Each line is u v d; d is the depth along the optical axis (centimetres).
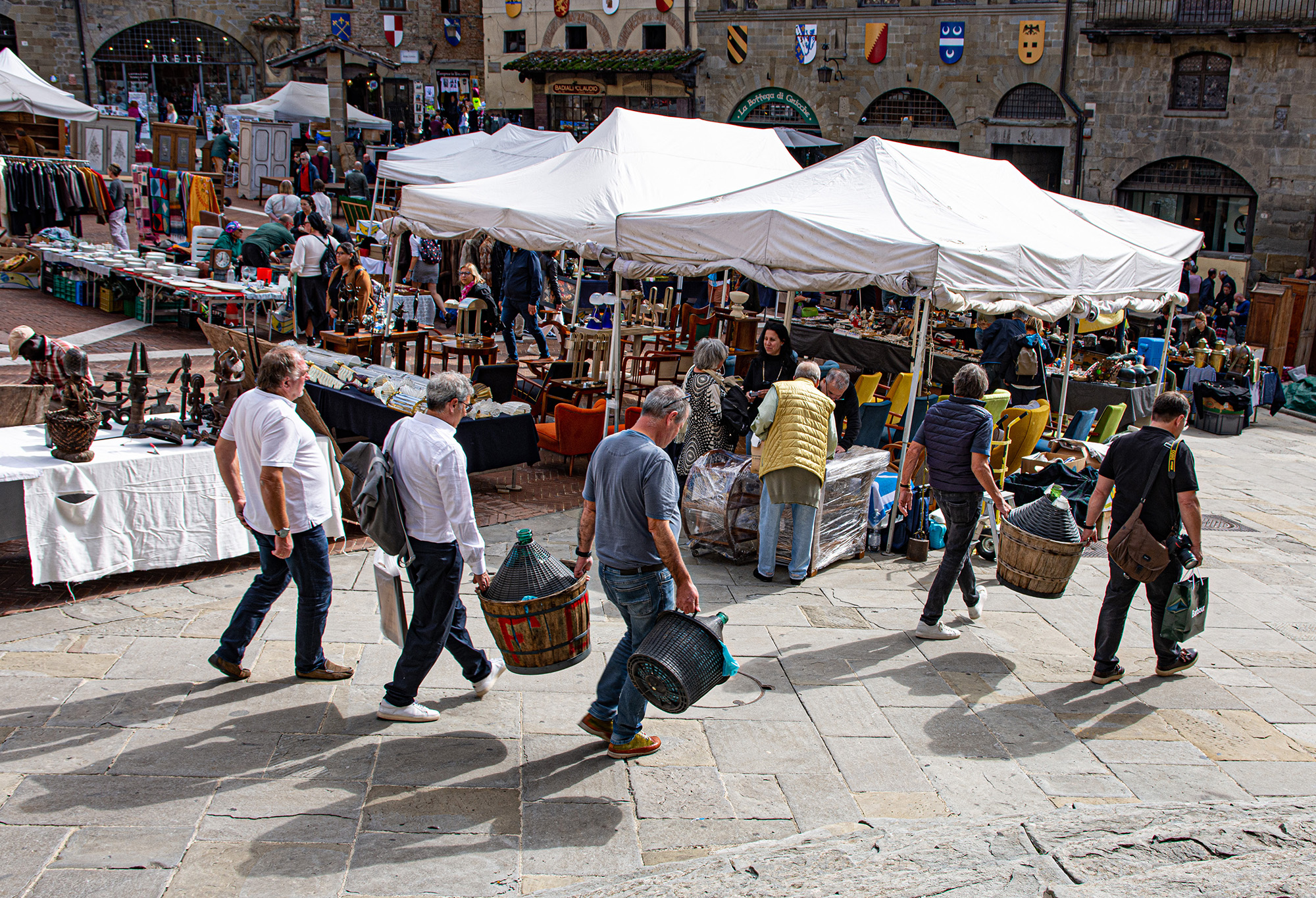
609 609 653
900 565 781
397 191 2125
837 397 769
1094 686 582
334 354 945
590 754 473
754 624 645
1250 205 2342
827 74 2733
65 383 598
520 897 366
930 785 464
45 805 404
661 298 1719
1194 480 551
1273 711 562
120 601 617
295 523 494
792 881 331
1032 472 873
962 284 746
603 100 3141
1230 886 306
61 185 1852
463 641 509
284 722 483
